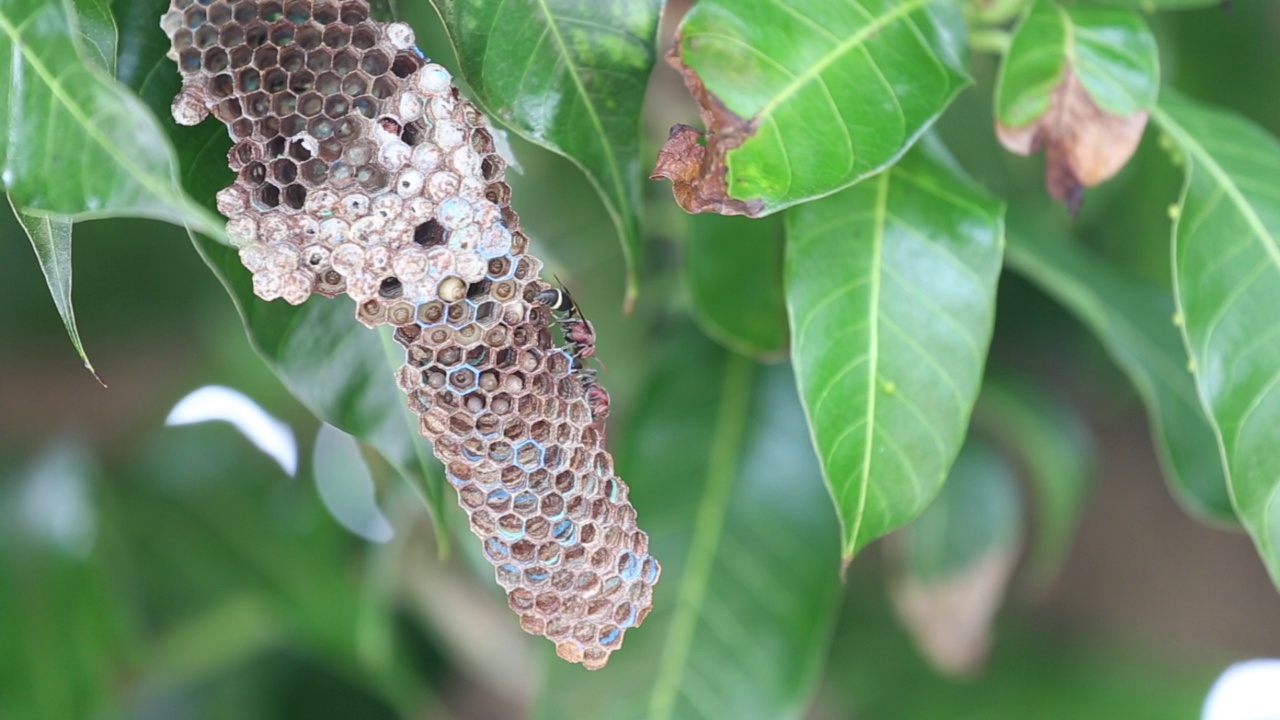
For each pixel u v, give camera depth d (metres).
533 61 0.71
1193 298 0.76
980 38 0.80
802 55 0.71
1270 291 0.76
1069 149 0.75
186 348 0.98
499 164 0.69
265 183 0.68
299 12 0.68
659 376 0.87
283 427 0.95
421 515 0.93
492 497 0.69
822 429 0.74
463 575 0.96
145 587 0.93
